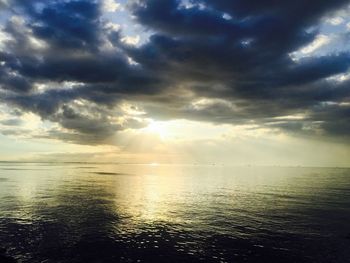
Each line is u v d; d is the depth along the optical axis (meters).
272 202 66.38
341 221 46.47
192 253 31.95
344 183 125.06
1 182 114.19
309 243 35.31
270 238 37.25
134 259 30.20
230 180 142.75
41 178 140.00
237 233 39.34
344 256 31.20
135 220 46.81
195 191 90.25
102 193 81.69
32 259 29.72
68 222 44.81
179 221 46.34
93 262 29.31
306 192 87.81
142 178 151.50
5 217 47.66
